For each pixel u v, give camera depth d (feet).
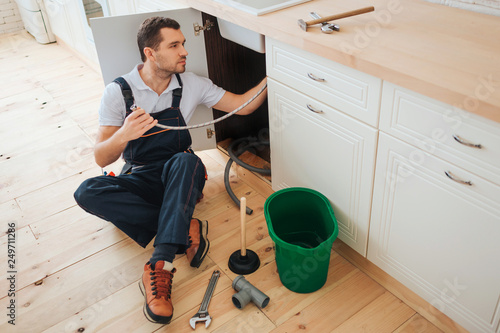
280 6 5.76
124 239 6.57
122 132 5.48
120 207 5.78
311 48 4.79
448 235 4.35
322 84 4.99
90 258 6.26
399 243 4.96
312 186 5.94
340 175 5.33
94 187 5.74
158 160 6.17
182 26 6.56
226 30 6.35
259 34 5.69
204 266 6.02
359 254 5.78
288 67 5.39
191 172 5.76
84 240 6.56
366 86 4.46
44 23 13.03
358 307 5.35
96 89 10.73
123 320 5.39
